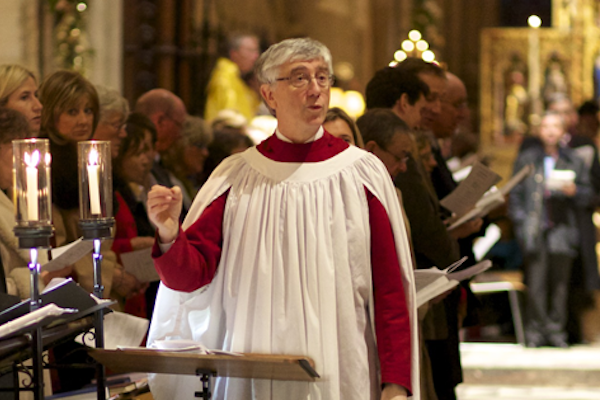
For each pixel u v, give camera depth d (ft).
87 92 44.47
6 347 28.58
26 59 76.13
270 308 29.58
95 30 82.17
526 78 136.15
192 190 60.39
